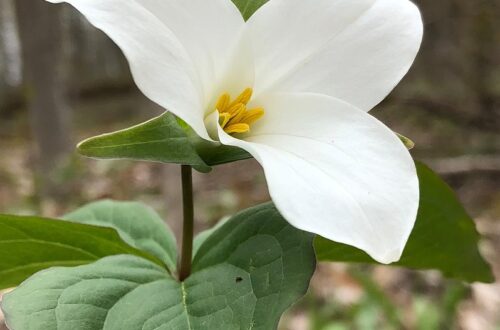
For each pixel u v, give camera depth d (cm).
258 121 27
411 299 75
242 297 25
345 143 25
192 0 25
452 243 32
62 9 158
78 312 25
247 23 27
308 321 68
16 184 153
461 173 110
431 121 137
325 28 27
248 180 130
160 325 25
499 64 131
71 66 298
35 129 149
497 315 71
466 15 126
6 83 298
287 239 25
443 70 145
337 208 23
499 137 122
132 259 27
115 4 23
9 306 24
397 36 26
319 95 26
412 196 23
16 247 29
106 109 273
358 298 69
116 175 142
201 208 113
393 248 23
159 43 23
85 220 33
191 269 27
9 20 287
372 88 26
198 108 24
